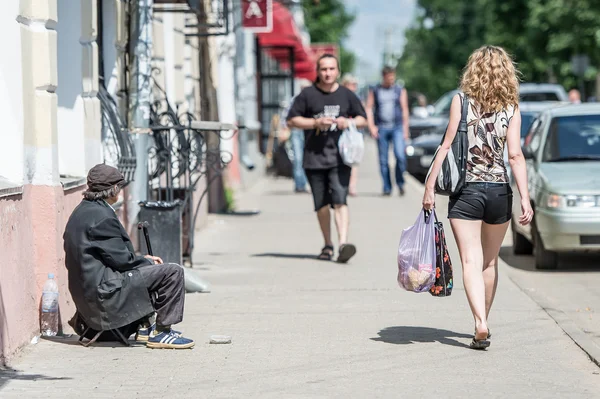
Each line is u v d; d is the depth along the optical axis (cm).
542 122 3541
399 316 2394
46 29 2138
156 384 1780
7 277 1903
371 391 1739
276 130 8375
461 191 2041
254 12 6141
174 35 3959
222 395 1709
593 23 9506
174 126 2898
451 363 1941
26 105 2061
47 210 2111
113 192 2041
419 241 2091
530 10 11100
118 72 2977
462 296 2662
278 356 1994
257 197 5844
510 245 3922
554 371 1886
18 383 1772
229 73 6247
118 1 2956
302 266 3181
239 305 2523
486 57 2031
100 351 2023
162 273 2030
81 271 2006
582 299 2742
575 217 3047
